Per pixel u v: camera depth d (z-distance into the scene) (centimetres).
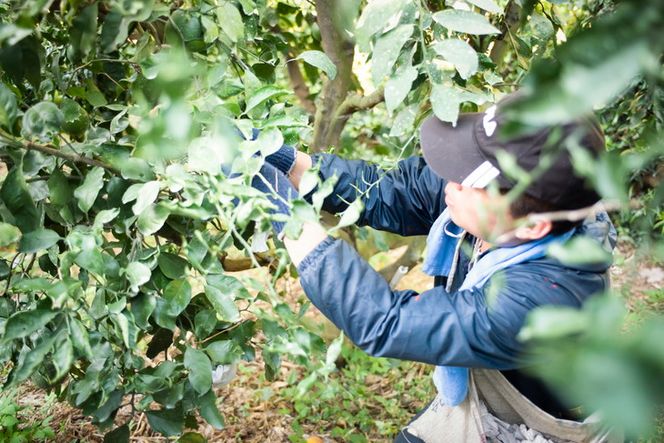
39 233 108
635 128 215
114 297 120
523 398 129
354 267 108
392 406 254
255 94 117
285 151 134
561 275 109
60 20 133
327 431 244
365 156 339
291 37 226
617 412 33
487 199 108
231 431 241
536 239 113
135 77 137
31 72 113
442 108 108
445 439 141
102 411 136
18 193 105
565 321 42
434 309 108
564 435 130
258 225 100
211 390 135
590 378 35
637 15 39
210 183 99
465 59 106
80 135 128
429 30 132
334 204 142
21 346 135
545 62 43
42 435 215
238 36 124
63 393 156
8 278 131
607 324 40
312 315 307
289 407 255
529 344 104
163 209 111
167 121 74
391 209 146
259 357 285
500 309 106
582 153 49
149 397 137
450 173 113
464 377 132
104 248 128
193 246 119
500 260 115
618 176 48
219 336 143
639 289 226
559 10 234
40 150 109
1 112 100
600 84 38
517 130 45
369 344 110
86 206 115
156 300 122
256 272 338
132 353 134
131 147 117
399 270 247
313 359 250
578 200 103
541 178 100
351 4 125
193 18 125
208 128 110
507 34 168
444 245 140
